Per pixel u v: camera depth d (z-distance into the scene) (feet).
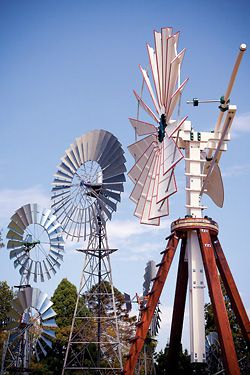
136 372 196.54
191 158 124.88
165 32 123.13
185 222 120.37
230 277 119.65
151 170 125.49
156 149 125.39
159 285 119.96
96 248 164.25
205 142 125.80
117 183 165.17
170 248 121.70
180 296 125.49
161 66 125.29
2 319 231.50
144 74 131.03
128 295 216.54
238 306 117.08
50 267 179.42
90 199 166.71
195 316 115.14
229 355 107.14
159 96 125.90
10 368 164.55
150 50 129.39
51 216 184.34
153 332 184.03
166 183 112.98
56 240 182.70
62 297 252.21
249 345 114.01
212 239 123.13
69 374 207.62
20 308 172.04
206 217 122.11
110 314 261.44
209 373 180.45
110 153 167.73
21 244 179.11
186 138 124.98
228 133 125.59
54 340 225.35
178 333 126.31
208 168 132.36
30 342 187.62
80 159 168.86
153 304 119.24
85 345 180.75
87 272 164.35
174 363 127.44
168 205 115.44
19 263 177.99
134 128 132.46
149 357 195.42
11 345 174.60
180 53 116.67
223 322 109.60
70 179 168.45
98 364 158.10
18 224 179.73
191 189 123.95
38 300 173.68
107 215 164.04
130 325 244.01
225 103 116.47
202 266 119.03
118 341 158.81
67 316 247.91
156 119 127.24
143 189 125.29
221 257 121.49
